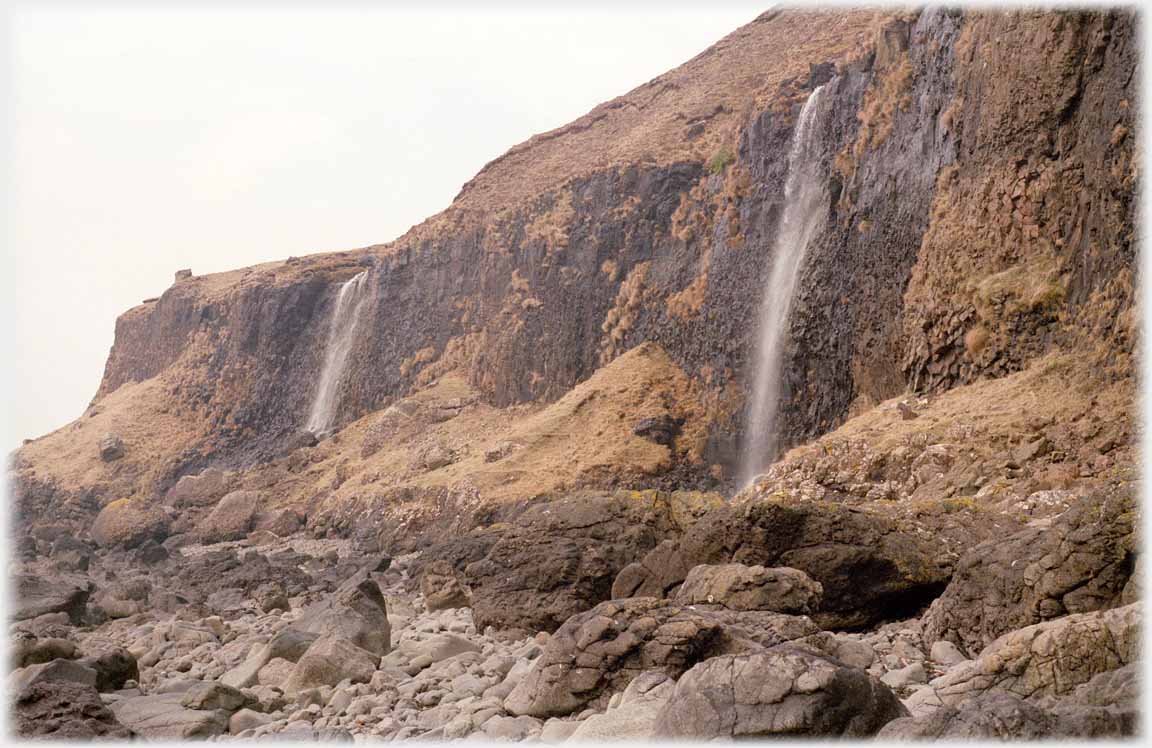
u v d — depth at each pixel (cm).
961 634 1418
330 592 3106
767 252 5022
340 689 1409
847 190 4209
